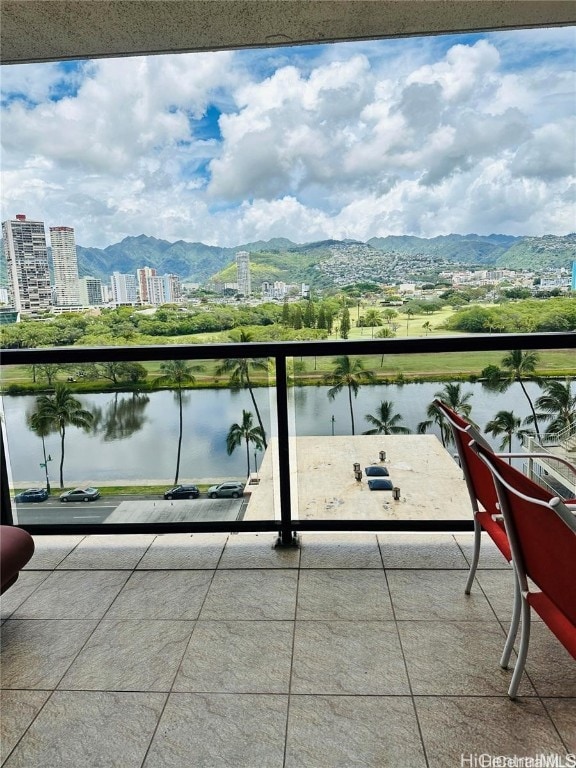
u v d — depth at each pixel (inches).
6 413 100.2
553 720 57.3
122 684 65.1
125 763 54.0
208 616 78.4
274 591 84.4
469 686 62.6
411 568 89.8
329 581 86.7
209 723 58.6
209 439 98.3
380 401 94.3
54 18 102.3
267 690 63.2
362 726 57.4
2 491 101.7
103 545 102.3
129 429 98.8
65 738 57.4
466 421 65.1
